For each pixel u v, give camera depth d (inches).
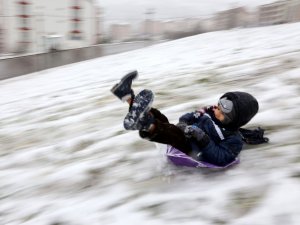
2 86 847.1
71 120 388.8
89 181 223.6
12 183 251.9
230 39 1048.2
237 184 175.2
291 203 150.9
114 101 438.3
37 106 520.7
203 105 325.7
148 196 184.5
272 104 286.8
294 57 462.6
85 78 744.3
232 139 186.5
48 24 2050.9
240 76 422.6
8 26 1964.8
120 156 247.3
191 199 171.8
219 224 149.8
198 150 185.0
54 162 273.3
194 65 631.8
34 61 1261.1
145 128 164.6
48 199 214.5
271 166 185.6
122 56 1096.2
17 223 196.1
